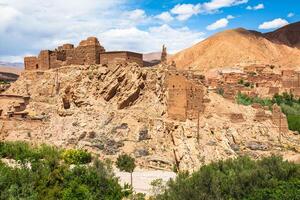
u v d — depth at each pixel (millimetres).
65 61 108938
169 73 92375
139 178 71375
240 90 129375
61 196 50750
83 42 107000
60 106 98062
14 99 106188
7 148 81375
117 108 91875
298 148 82812
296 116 111750
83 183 54500
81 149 80688
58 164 59250
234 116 88500
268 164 48844
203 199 42344
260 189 42594
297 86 149625
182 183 46312
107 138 85250
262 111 93938
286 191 41500
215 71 186250
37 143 88062
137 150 81562
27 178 52688
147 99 92625
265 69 173750
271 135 87500
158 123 85688
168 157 79188
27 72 112875
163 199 45562
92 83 97688
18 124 96062
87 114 92625
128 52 100438
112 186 56250
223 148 77750
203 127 81875
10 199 46812
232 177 45688
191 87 83688
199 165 72750
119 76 95375
